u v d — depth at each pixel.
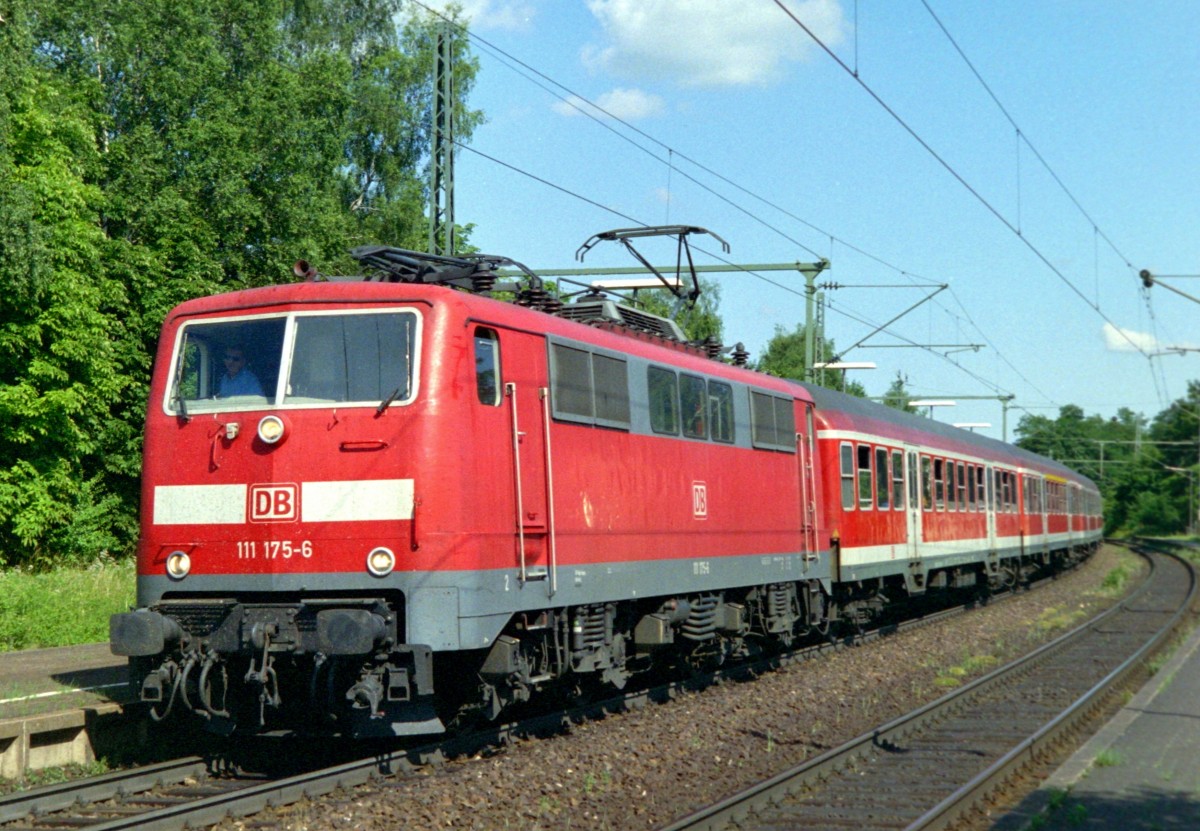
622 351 12.89
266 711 11.05
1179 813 8.55
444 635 9.66
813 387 20.89
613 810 8.84
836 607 20.30
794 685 15.25
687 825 7.85
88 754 10.20
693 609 14.53
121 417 29.23
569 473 11.60
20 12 25.06
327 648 9.31
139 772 9.41
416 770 10.07
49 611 16.58
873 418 22.52
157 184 30.08
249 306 10.40
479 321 10.43
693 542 14.13
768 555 16.36
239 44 33.12
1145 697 13.99
